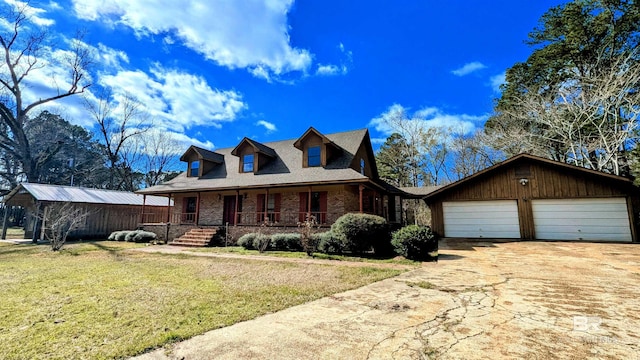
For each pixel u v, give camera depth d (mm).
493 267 7762
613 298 4891
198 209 18156
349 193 15922
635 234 12070
